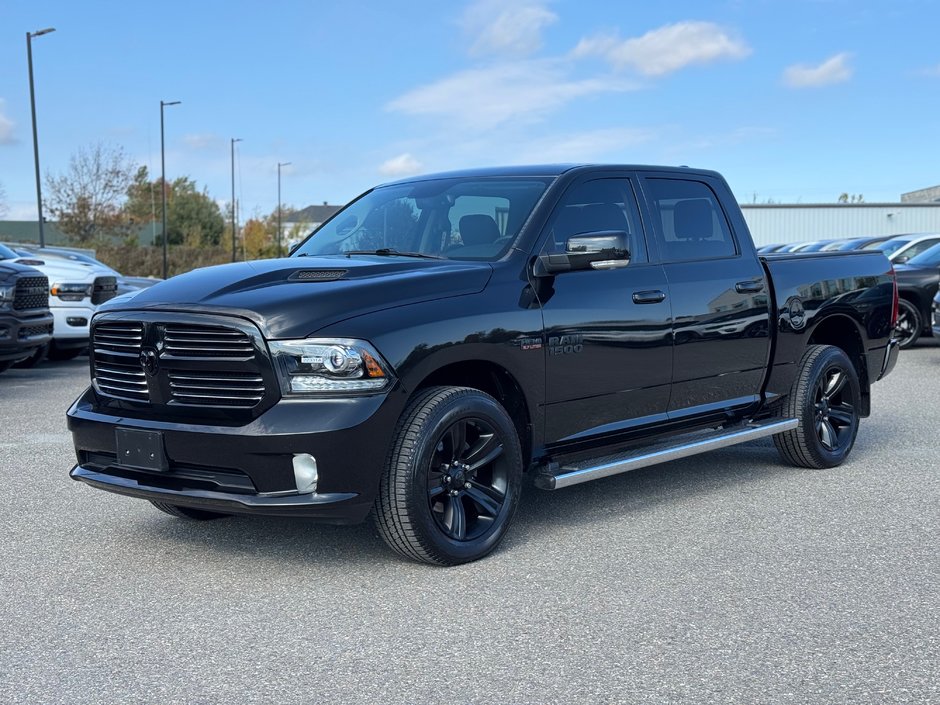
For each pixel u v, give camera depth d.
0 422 8.37
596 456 5.08
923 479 6.11
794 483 6.01
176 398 4.18
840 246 19.30
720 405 5.74
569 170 5.18
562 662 3.31
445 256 4.87
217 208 83.19
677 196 5.66
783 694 3.06
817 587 4.07
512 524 5.07
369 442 4.00
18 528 5.05
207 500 4.04
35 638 3.57
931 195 61.16
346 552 4.60
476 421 4.38
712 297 5.55
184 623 3.71
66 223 56.53
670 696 3.05
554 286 4.76
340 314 4.05
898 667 3.26
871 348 6.81
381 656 3.38
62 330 12.96
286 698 3.05
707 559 4.46
